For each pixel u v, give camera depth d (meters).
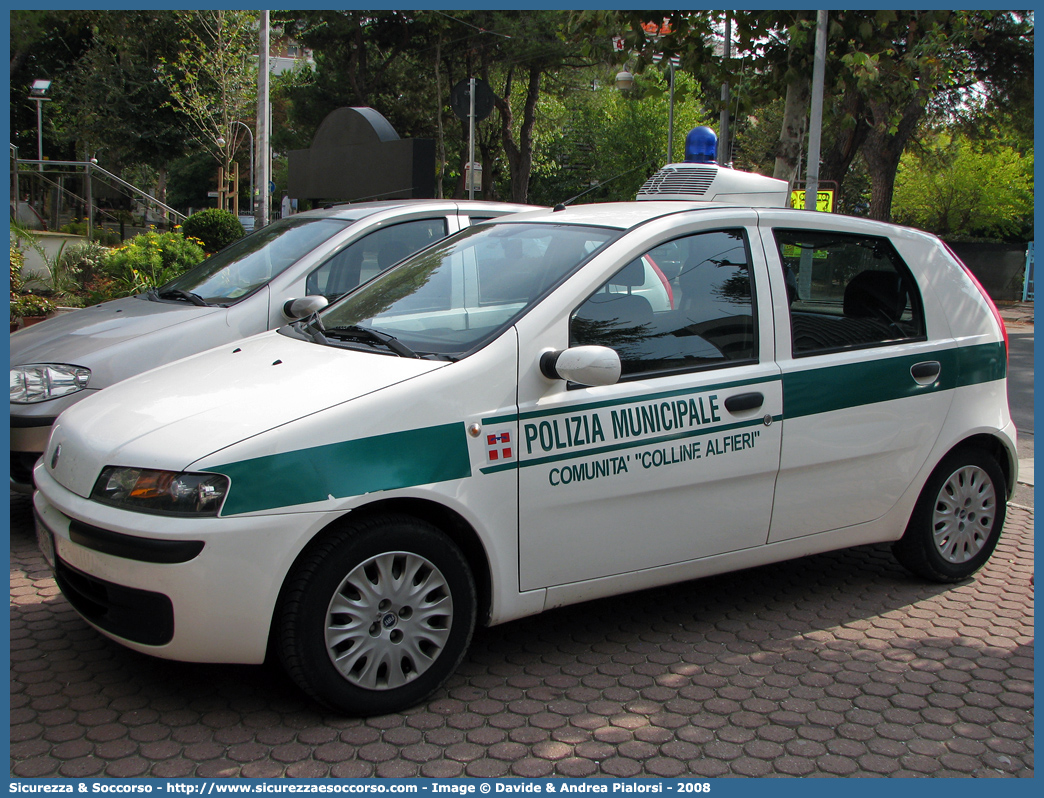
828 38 10.77
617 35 11.51
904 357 4.31
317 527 2.98
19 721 3.11
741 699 3.41
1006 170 35.38
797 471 3.99
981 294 4.76
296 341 3.90
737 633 4.01
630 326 3.64
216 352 4.02
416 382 3.22
